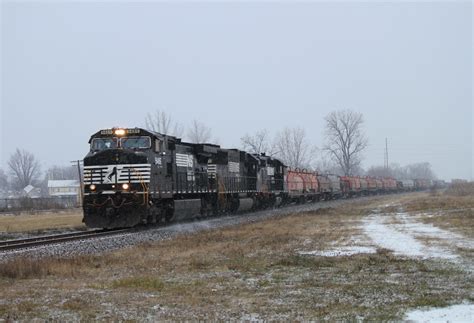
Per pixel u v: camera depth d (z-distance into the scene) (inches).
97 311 396.5
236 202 1652.3
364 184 3713.1
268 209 1987.0
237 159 1712.6
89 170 1072.2
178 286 494.6
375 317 370.0
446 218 1235.2
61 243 834.2
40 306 412.8
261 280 522.6
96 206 1058.7
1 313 390.9
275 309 401.1
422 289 462.0
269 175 2037.4
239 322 362.6
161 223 1197.1
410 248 742.5
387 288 470.9
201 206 1416.1
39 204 2453.2
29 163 6082.7
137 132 1094.4
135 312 393.4
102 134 1106.7
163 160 1155.9
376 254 689.6
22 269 564.1
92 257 670.5
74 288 486.9
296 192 2351.1
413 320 360.5
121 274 563.8
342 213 1606.8
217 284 504.1
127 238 885.8
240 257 677.3
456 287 467.5
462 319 361.4
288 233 982.4
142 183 1056.8
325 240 866.1
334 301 424.8
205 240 874.1
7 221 1598.2
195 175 1363.2
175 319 371.9
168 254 711.1
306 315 381.1
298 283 506.6
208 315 383.2
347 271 568.4
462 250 698.2
